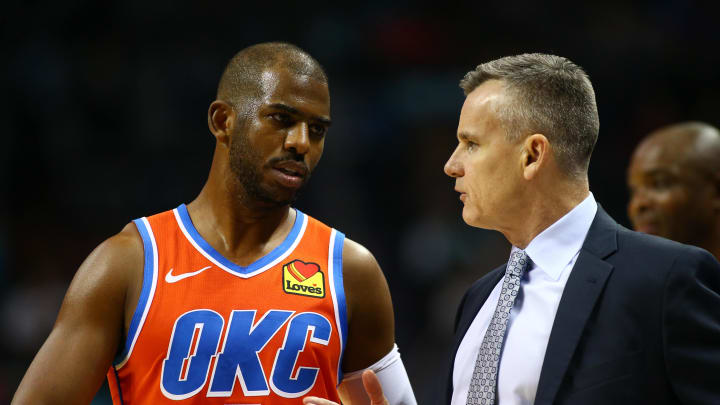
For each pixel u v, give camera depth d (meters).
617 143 29.52
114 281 7.79
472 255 26.50
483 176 7.85
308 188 27.22
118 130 28.38
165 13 30.25
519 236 8.02
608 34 31.98
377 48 31.44
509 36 32.06
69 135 28.08
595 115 7.94
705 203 10.36
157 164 27.67
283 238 8.45
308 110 8.01
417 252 27.17
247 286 8.05
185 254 8.10
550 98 7.71
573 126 7.73
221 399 7.66
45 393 7.35
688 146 10.39
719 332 6.77
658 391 6.88
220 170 8.32
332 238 8.61
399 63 31.25
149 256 7.99
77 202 27.06
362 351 8.62
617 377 6.93
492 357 7.59
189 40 29.98
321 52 30.80
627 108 30.17
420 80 30.75
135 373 7.73
